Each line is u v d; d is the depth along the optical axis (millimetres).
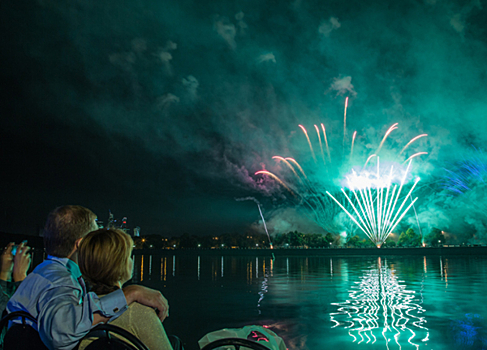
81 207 2719
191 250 168125
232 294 22359
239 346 2678
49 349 2061
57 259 2510
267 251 144875
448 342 10023
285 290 23984
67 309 2037
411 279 30609
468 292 21047
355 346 9898
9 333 2244
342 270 45969
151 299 2332
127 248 2443
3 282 2941
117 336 2293
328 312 15109
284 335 11266
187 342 10820
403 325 12180
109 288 2352
